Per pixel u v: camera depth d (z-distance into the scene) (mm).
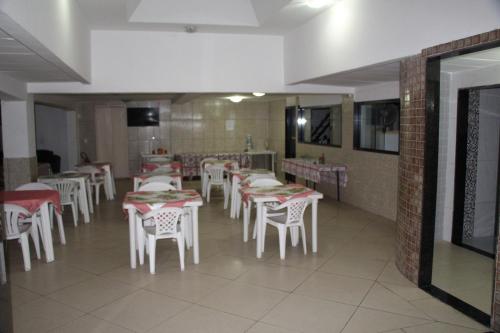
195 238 4117
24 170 5836
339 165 7086
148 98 9227
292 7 4727
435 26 3184
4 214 3824
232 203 6219
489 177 4840
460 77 4617
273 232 5375
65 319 2994
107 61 5777
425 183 3436
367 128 6652
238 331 2812
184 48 5945
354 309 3129
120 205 7285
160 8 5273
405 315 3027
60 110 9914
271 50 6227
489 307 3152
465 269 4004
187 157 10273
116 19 5152
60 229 4852
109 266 4109
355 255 4406
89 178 6977
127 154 10789
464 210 4801
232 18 5492
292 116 9836
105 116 10602
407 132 3672
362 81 5738
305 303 3236
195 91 6023
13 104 5723
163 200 3965
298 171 7582
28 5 2527
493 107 4758
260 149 11375
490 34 2656
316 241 4484
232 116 11312
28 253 4000
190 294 3418
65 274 3895
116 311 3119
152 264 3869
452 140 4785
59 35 3553
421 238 3502
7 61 3748
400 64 3814
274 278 3756
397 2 3572
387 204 6059
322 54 4980
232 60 6105
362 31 4098
